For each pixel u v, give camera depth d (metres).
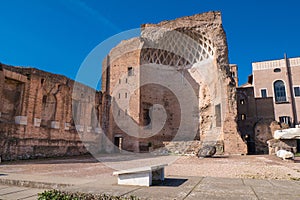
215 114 27.59
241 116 34.88
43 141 20.22
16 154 17.58
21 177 8.04
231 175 9.52
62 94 23.03
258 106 34.78
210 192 5.14
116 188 5.59
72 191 5.13
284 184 6.18
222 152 24.88
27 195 6.00
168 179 7.03
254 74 47.22
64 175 9.01
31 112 19.59
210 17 30.77
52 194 4.80
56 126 21.86
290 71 45.09
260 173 10.10
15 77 18.64
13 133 17.66
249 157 20.02
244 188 5.61
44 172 10.09
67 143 22.69
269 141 23.12
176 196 4.73
